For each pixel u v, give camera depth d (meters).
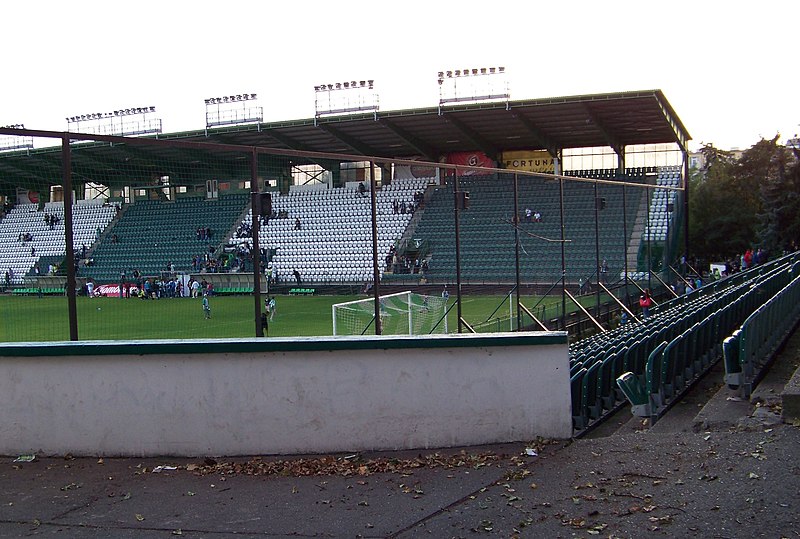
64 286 31.23
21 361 7.12
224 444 6.92
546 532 4.91
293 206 47.03
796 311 16.38
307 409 6.88
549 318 24.30
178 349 6.95
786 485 5.36
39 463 6.89
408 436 6.86
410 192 47.94
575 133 44.94
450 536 4.95
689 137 48.06
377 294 13.48
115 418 7.02
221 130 44.47
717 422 7.82
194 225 36.12
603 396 9.94
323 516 5.39
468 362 6.87
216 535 5.14
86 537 5.15
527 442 6.87
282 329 27.58
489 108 39.34
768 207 43.94
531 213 43.28
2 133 8.77
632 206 43.38
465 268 38.91
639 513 5.10
